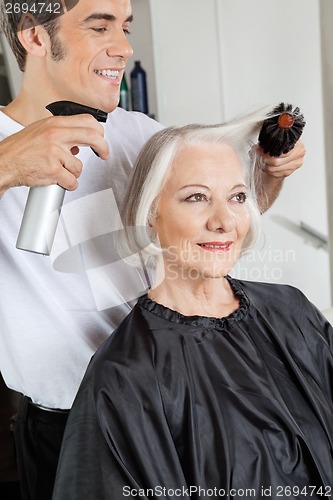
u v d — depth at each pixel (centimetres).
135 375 95
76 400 97
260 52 279
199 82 296
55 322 120
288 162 113
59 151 88
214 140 101
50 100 113
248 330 108
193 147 100
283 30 267
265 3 270
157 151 100
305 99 267
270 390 100
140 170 103
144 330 101
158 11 275
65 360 123
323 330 119
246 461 94
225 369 100
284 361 107
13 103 119
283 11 263
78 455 95
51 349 121
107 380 94
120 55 108
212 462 94
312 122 267
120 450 92
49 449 127
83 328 122
